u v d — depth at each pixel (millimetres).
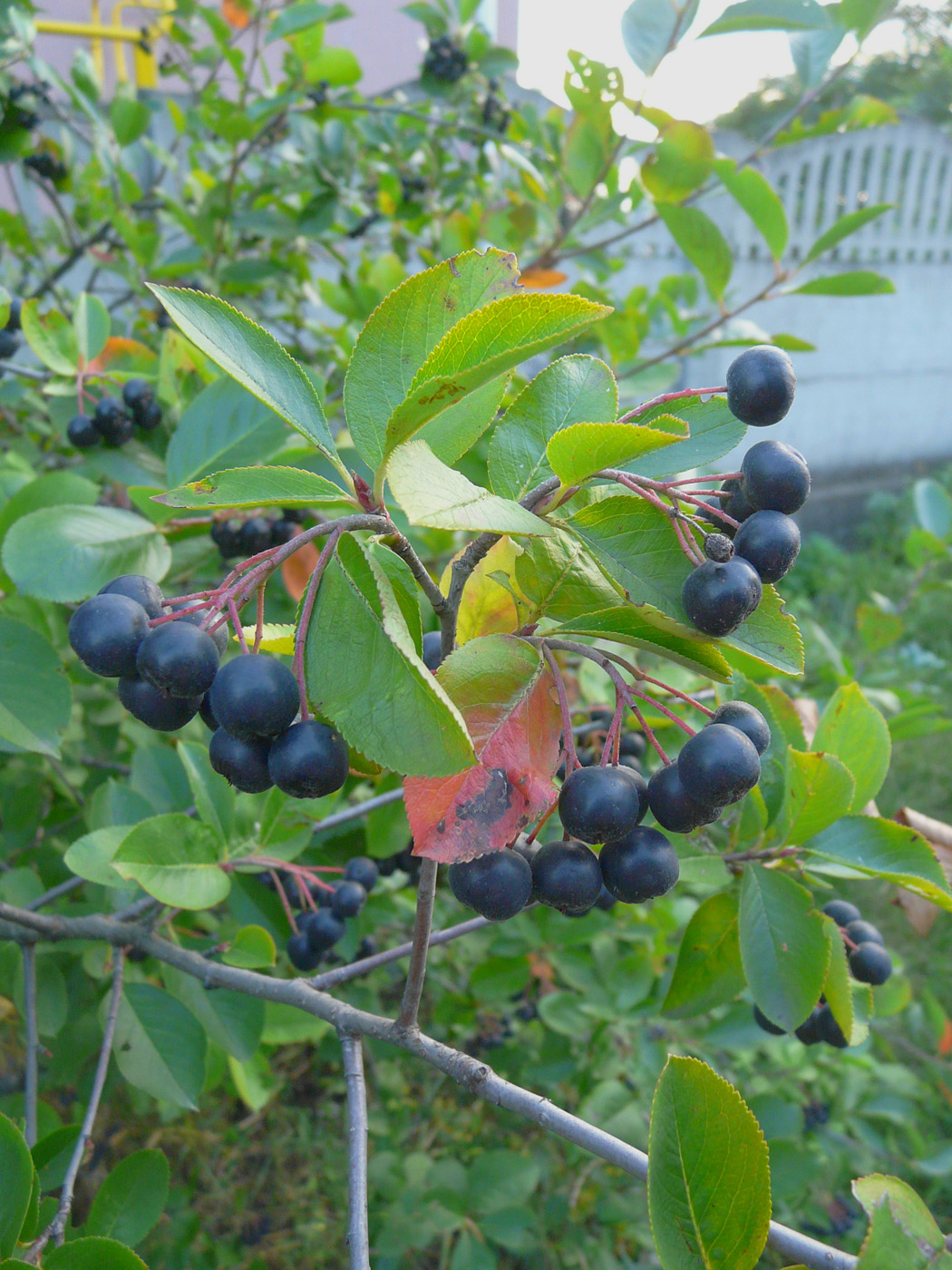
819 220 1670
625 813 150
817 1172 393
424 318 158
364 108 598
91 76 542
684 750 155
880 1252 142
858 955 255
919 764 921
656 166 449
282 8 633
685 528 156
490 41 655
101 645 146
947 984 647
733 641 161
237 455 287
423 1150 505
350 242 894
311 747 139
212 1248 458
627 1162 153
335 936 304
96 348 344
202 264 572
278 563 148
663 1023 447
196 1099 253
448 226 541
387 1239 403
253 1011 271
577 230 566
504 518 132
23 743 240
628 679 355
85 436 324
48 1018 295
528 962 451
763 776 242
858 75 2908
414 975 178
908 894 276
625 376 484
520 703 155
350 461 305
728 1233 141
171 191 866
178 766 328
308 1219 493
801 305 1667
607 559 161
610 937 443
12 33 463
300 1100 564
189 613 151
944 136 1741
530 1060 501
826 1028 253
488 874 151
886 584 1346
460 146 846
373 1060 510
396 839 343
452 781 148
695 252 438
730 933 245
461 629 179
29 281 734
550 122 633
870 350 1791
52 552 255
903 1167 536
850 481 1836
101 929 253
